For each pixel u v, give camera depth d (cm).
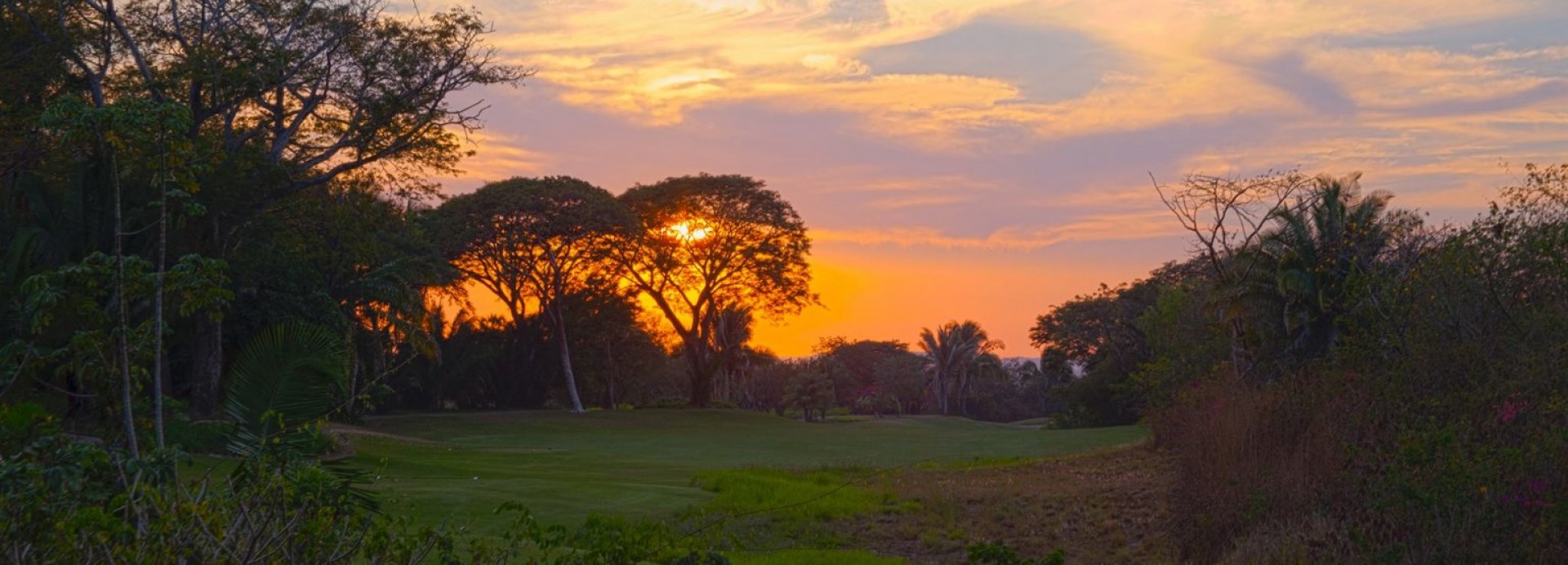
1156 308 4578
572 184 6262
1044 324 7812
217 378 2862
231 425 952
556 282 6234
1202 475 1494
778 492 2184
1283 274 2958
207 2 2884
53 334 946
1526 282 1614
